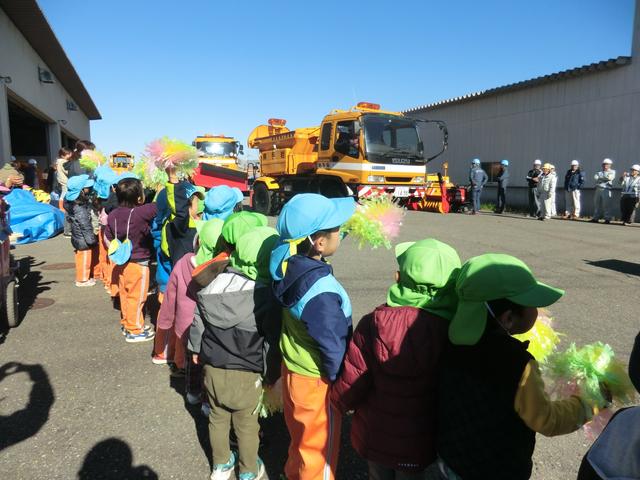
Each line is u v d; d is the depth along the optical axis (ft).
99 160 20.45
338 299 6.64
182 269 10.49
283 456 9.27
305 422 7.02
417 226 39.65
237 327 7.80
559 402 5.24
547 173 46.78
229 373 7.98
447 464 5.49
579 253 28.48
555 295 5.16
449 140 70.74
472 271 5.32
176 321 10.63
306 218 6.64
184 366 12.09
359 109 46.11
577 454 9.32
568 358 5.63
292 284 6.64
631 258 27.14
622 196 42.93
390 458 6.01
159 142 13.91
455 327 5.43
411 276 5.86
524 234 35.83
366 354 6.21
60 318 17.03
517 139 58.95
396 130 44.57
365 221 7.68
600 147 49.06
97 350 14.23
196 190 13.16
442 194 52.13
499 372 5.16
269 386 8.14
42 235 24.06
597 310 17.78
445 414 5.49
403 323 5.83
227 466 8.52
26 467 8.82
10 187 16.02
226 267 8.37
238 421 8.21
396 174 44.32
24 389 11.78
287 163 50.16
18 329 15.90
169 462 9.04
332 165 45.50
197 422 10.41
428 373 5.78
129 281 14.42
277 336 7.76
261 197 54.60
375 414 6.11
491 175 62.90
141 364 13.28
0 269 15.01
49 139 73.10
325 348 6.40
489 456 5.23
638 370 3.67
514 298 5.14
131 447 9.47
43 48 58.59
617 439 3.73
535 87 55.98
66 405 11.04
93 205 21.11
